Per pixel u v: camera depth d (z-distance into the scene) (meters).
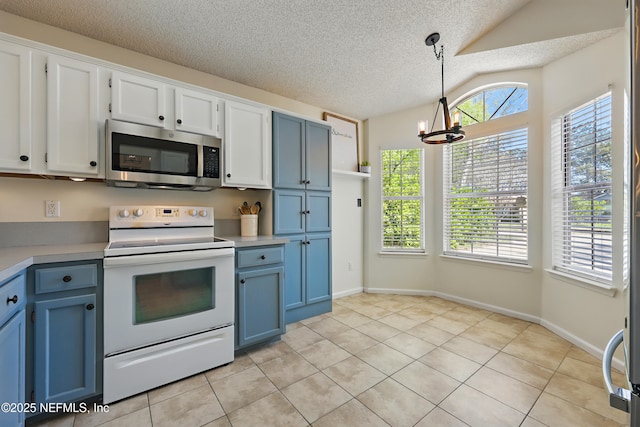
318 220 2.98
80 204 2.02
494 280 3.08
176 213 2.29
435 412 1.54
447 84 3.17
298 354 2.17
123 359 1.63
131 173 1.83
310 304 2.91
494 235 3.11
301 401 1.63
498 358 2.11
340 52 2.46
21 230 1.83
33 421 1.45
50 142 1.65
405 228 3.75
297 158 2.80
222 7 1.87
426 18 2.19
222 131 2.30
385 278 3.77
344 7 1.98
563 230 2.54
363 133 3.92
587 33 2.09
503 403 1.62
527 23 2.32
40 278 1.43
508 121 2.95
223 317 2.01
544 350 2.23
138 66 2.28
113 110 1.82
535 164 2.76
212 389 1.73
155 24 1.98
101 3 1.77
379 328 2.65
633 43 0.52
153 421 1.47
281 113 2.68
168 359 1.77
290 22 2.07
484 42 2.52
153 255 1.72
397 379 1.84
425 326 2.70
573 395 1.68
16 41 1.56
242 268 2.16
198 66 2.52
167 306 1.81
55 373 1.46
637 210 0.52
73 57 1.71
